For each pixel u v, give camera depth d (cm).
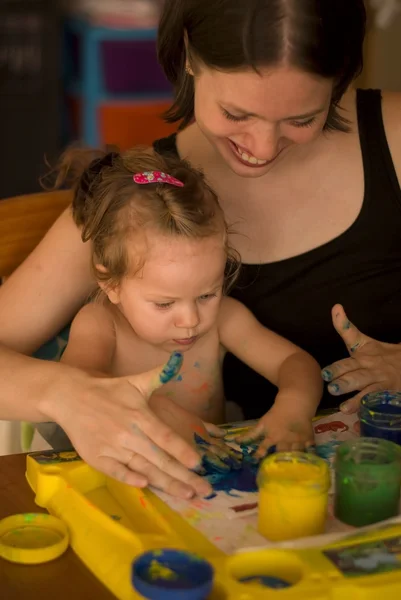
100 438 116
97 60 354
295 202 159
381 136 159
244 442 129
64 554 106
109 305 156
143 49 353
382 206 158
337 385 137
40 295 150
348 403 137
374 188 158
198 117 132
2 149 375
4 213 165
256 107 122
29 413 124
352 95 163
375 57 271
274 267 160
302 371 147
